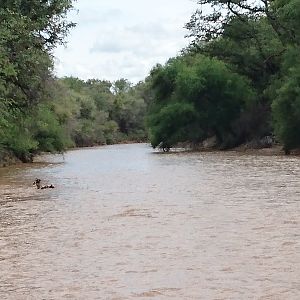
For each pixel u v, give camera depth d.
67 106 87.88
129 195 21.33
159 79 76.62
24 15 33.47
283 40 62.66
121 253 11.05
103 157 61.12
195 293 8.18
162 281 8.91
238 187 23.08
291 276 8.90
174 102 73.00
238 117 70.38
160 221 14.76
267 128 66.31
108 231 13.57
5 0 32.56
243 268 9.51
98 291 8.52
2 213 17.41
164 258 10.45
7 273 9.81
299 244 11.28
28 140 52.34
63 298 8.23
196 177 28.98
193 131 73.06
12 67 31.33
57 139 60.41
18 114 40.47
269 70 66.12
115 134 148.00
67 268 10.02
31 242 12.55
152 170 35.91
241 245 11.36
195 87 69.81
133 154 67.31
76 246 11.92
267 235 12.32
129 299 8.04
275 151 57.66
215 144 76.06
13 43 32.53
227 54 69.19
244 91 68.69
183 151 71.12
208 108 71.50
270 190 21.55
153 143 74.19
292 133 50.84
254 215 15.24
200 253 10.77
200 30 68.50
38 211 17.66
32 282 9.16
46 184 27.34
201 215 15.57
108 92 172.38
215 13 67.31
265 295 7.93
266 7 63.06
